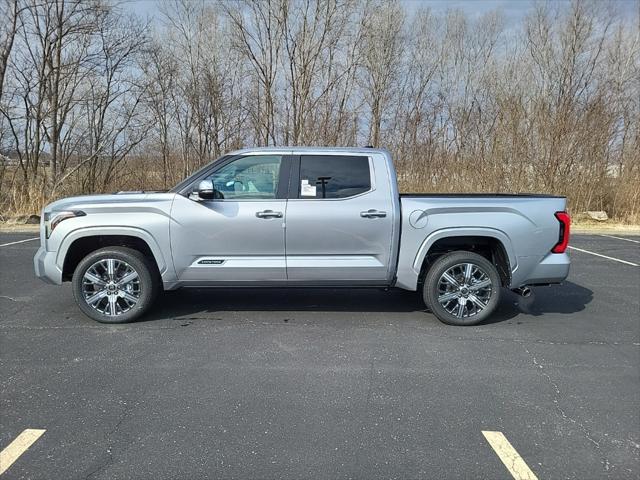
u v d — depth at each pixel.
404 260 5.07
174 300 5.98
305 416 3.27
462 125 19.44
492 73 22.52
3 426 3.10
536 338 4.85
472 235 5.03
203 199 4.92
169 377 3.83
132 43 19.11
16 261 8.48
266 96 19.34
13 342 4.55
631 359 4.35
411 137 19.58
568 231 5.18
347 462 2.78
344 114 19.16
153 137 19.30
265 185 5.02
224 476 2.64
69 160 17.48
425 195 5.33
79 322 5.12
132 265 5.00
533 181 16.84
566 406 3.47
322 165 5.05
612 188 16.47
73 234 4.90
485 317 5.16
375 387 3.71
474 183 17.80
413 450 2.90
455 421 3.24
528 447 2.96
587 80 17.23
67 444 2.91
